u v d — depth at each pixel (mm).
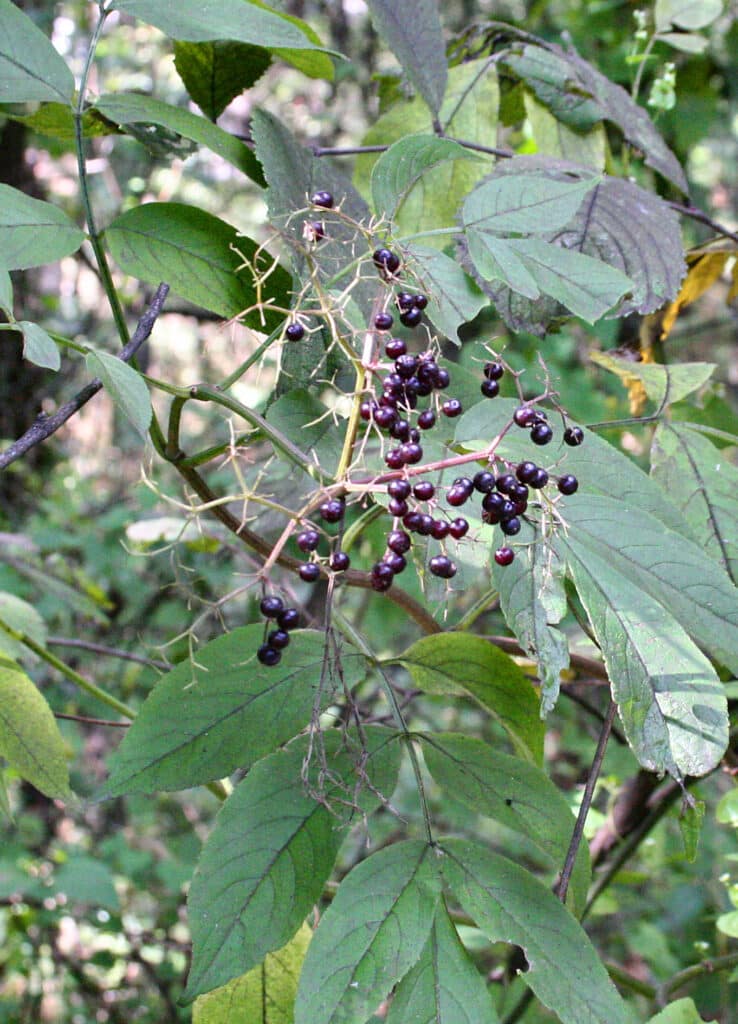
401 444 338
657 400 443
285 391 399
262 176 405
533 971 299
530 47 512
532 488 329
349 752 338
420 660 376
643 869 769
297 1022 285
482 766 351
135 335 371
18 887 912
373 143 507
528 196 347
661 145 523
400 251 364
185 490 381
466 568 355
